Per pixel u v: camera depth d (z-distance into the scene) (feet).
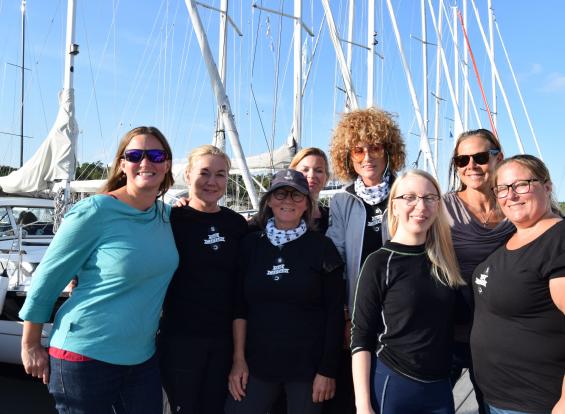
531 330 6.48
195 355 8.52
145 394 8.01
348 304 9.15
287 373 8.27
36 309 7.58
